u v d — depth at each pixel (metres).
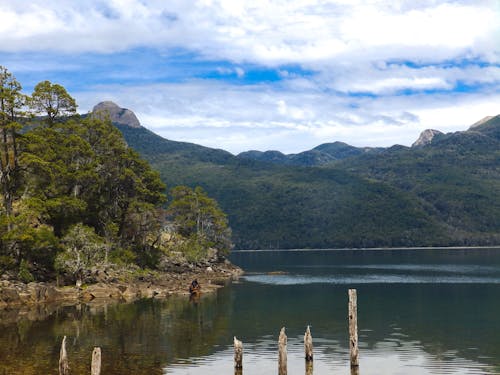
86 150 106.56
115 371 41.03
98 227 112.25
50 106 110.00
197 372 41.28
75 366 42.00
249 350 49.38
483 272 147.75
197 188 164.38
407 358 46.44
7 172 89.94
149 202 124.38
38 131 104.00
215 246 166.62
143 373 40.72
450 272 149.38
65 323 62.38
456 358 46.28
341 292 101.56
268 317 69.75
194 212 157.38
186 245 141.62
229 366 43.25
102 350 48.34
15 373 39.53
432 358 46.34
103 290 89.56
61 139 105.81
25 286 81.19
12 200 94.38
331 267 178.25
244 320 67.06
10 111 93.56
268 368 42.84
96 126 116.88
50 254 88.75
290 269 170.38
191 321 65.38
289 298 91.81
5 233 82.56
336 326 63.09
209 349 49.38
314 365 44.00
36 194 93.75
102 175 112.50
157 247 130.50
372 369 42.72
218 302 85.44
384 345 51.91
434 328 61.47
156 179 125.75
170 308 77.19
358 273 150.75
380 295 96.31
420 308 78.56
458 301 86.25
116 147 116.62
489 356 46.91
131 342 52.03
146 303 82.75
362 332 59.22
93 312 71.81
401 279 129.62
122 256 107.38
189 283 111.62
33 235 84.25
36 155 94.38
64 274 91.69
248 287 111.75
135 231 119.94
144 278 106.38
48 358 44.50
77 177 101.31
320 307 80.00
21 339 52.75
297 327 62.38
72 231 91.25
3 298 76.44
